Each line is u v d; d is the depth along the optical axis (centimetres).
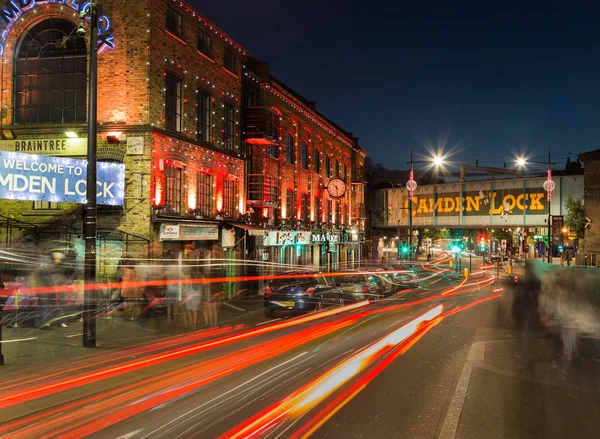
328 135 4088
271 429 593
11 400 705
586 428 608
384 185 6041
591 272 1462
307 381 812
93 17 1141
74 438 568
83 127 1819
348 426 605
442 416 643
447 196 5203
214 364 932
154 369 889
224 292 2288
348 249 4644
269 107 2883
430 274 4369
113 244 1783
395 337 1234
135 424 611
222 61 2362
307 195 3625
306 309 1628
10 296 1285
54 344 1092
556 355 1024
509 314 1705
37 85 1892
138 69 1814
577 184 4528
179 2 1973
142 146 1795
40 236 1808
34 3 1881
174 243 1956
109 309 1492
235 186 2503
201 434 576
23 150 1859
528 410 674
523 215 4781
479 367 916
